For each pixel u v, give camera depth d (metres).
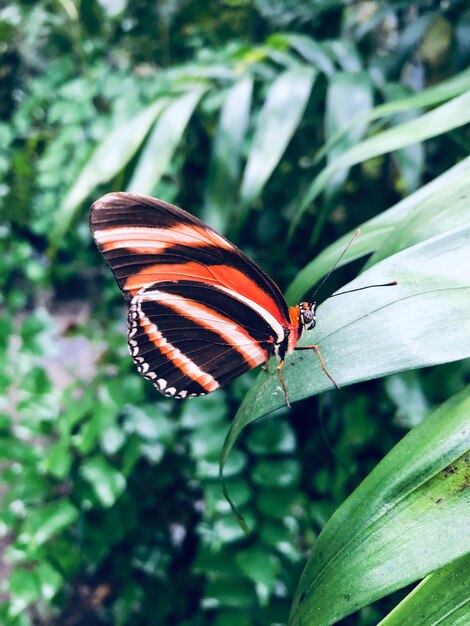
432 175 0.15
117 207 0.09
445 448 0.05
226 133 0.13
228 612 0.15
